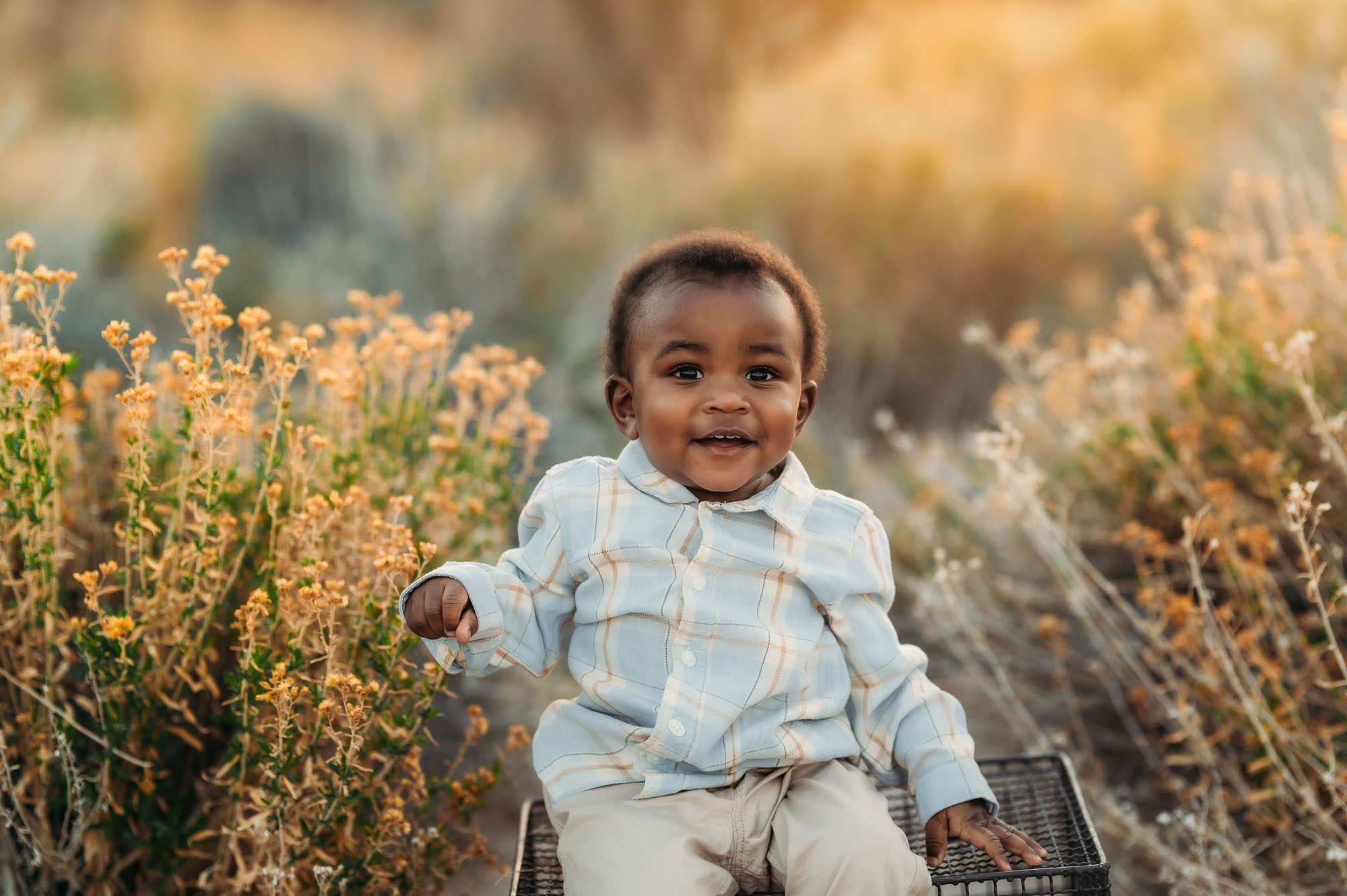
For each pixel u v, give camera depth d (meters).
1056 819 2.22
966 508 3.83
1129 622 3.34
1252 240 3.63
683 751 1.89
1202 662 2.70
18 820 2.32
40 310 2.35
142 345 2.17
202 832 2.18
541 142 9.24
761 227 6.74
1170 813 2.95
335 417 2.64
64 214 5.86
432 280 6.56
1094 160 6.59
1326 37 6.53
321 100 8.16
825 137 7.20
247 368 2.21
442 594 1.89
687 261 1.97
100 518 2.58
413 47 11.09
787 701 1.97
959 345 6.02
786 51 10.30
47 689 2.12
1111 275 6.08
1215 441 3.21
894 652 2.07
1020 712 2.93
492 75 10.58
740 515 2.00
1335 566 2.88
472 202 7.04
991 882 2.03
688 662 1.92
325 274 6.28
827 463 4.60
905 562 3.91
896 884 1.82
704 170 7.73
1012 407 4.14
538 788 3.10
